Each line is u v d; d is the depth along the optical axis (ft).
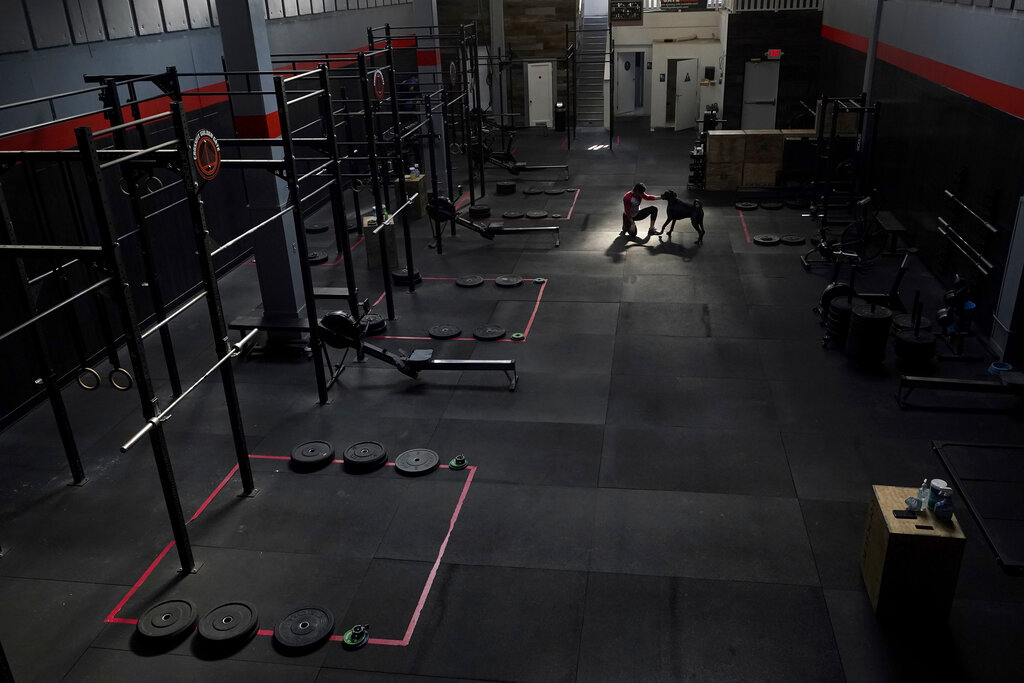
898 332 37.32
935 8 46.98
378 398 34.96
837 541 24.99
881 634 21.34
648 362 37.40
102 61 39.27
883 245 48.60
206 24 49.26
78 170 37.14
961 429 31.04
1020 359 34.99
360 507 27.50
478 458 30.12
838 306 37.60
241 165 31.17
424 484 28.63
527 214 61.67
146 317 43.27
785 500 27.07
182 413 34.22
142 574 24.68
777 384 34.96
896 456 29.35
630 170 75.36
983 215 38.52
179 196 45.83
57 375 36.37
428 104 51.37
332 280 49.16
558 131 95.35
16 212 33.53
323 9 68.59
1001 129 36.91
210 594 23.68
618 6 87.92
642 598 22.86
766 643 21.15
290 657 21.22
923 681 19.85
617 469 29.12
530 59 96.32
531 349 39.11
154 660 21.31
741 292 45.39
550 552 24.90
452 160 81.71
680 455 29.86
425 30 94.17
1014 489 27.02
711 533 25.52
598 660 20.76
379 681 20.36
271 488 28.76
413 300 45.85
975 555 24.30
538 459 29.91
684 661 20.63
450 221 59.31
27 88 34.22
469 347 39.52
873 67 60.70
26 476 30.07
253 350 39.75
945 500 20.67
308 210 63.21
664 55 91.71
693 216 53.57
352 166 71.41
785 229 56.29
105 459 31.07
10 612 23.30
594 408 33.42
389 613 22.66
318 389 34.81
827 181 53.83
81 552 25.82
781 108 83.92
